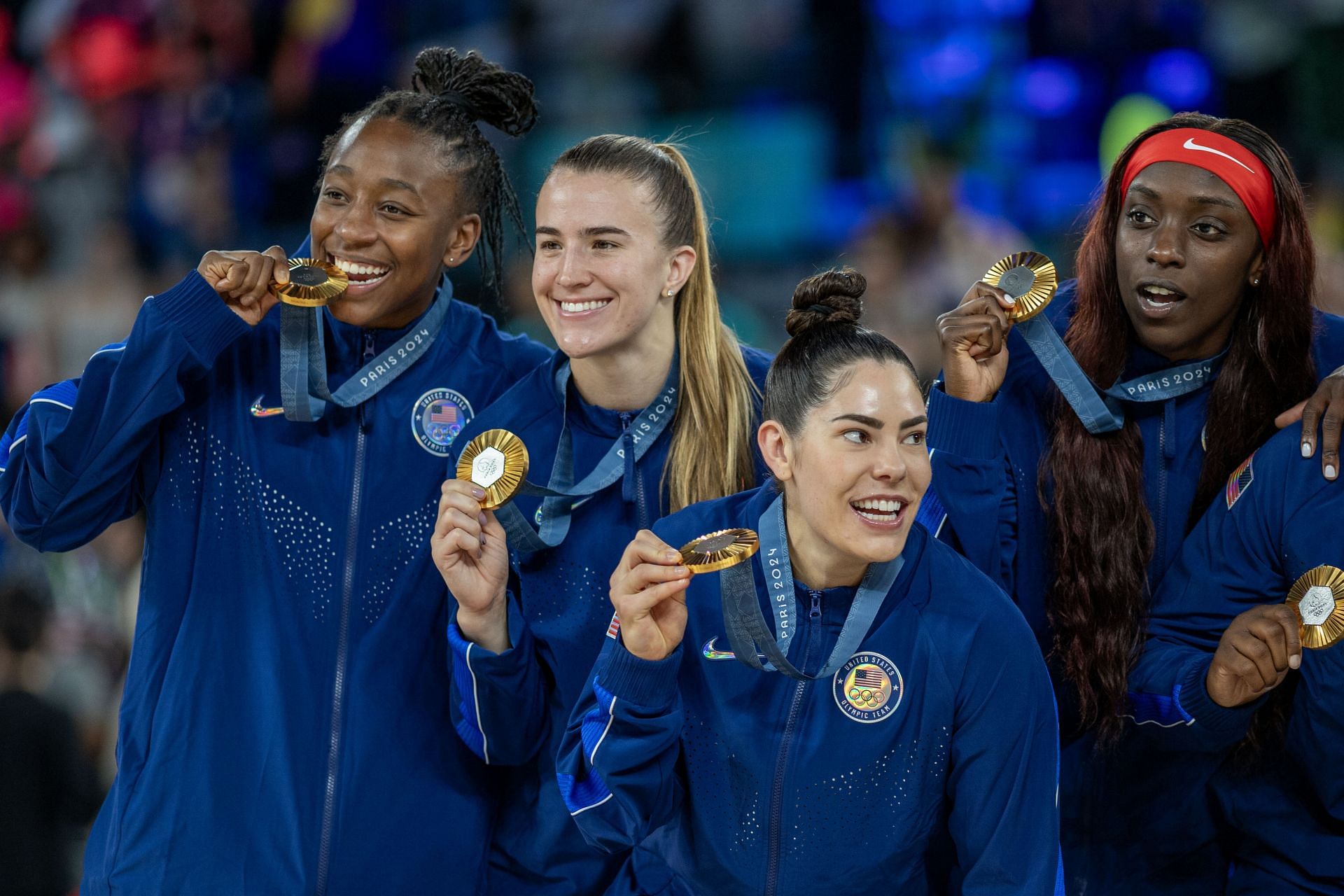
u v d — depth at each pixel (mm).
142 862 11047
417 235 11500
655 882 11180
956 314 11359
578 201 11195
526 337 12766
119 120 41281
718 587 10602
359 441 11680
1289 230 11250
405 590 11594
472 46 37844
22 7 43844
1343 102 33781
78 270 38750
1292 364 11469
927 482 10000
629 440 11594
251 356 11828
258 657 11297
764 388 11828
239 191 39188
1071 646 11602
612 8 36875
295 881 11016
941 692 10180
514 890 11859
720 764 10438
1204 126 11305
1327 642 10109
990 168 34375
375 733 11305
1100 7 34562
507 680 11039
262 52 40750
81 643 26703
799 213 34750
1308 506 10734
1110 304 11773
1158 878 11883
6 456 11586
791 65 35844
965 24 35188
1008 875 10086
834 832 10281
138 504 11969
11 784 21938
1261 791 11305
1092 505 11578
